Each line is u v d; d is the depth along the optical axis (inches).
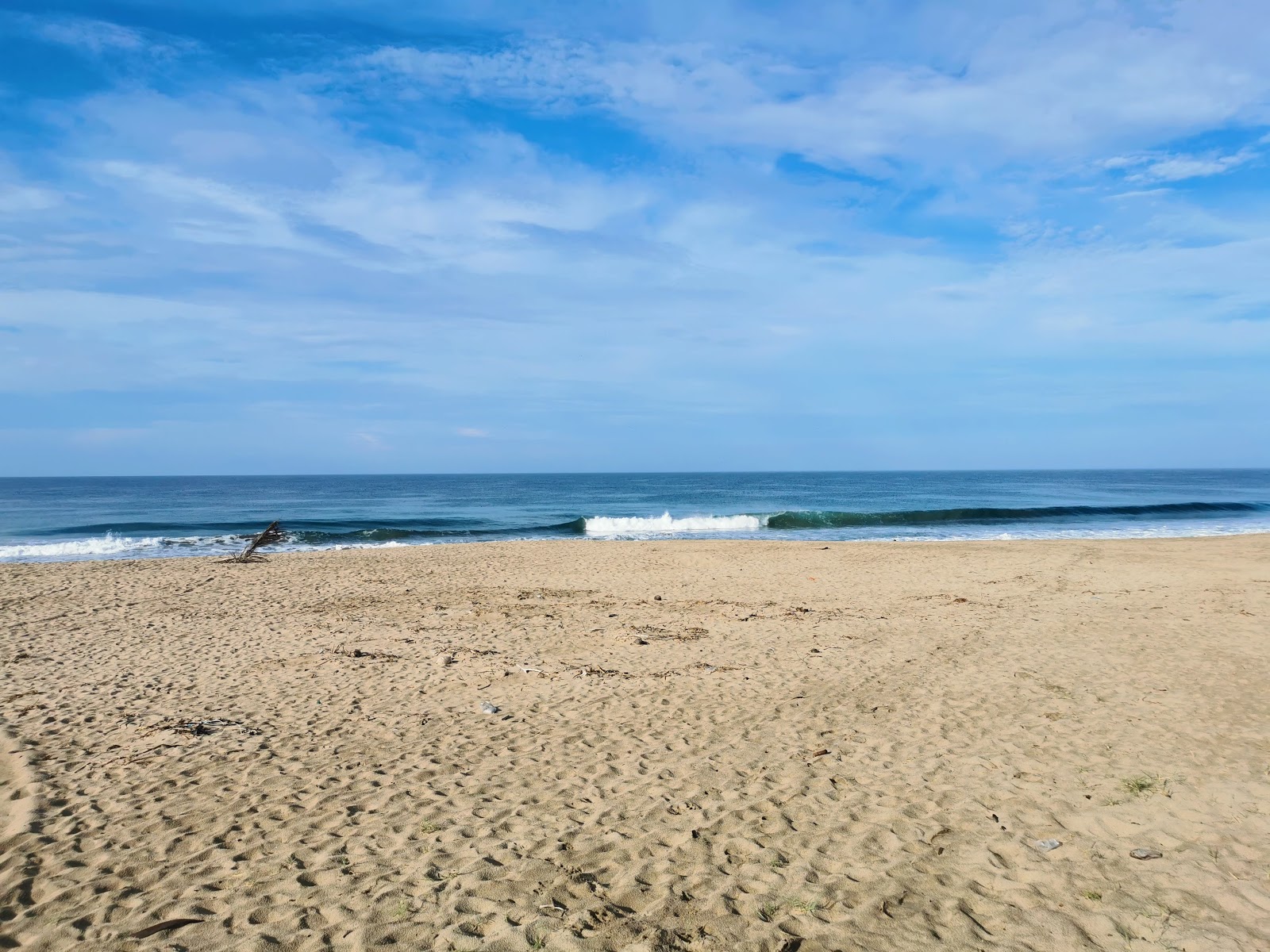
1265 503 1977.1
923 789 215.0
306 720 283.7
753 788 217.0
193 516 1770.4
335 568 769.6
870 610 526.9
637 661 377.4
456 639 430.9
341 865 172.2
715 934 144.1
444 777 225.9
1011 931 145.8
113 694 319.3
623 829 190.4
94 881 165.8
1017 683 328.5
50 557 994.1
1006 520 1605.6
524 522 1563.7
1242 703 295.3
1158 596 581.3
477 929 145.4
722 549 959.0
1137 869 169.6
